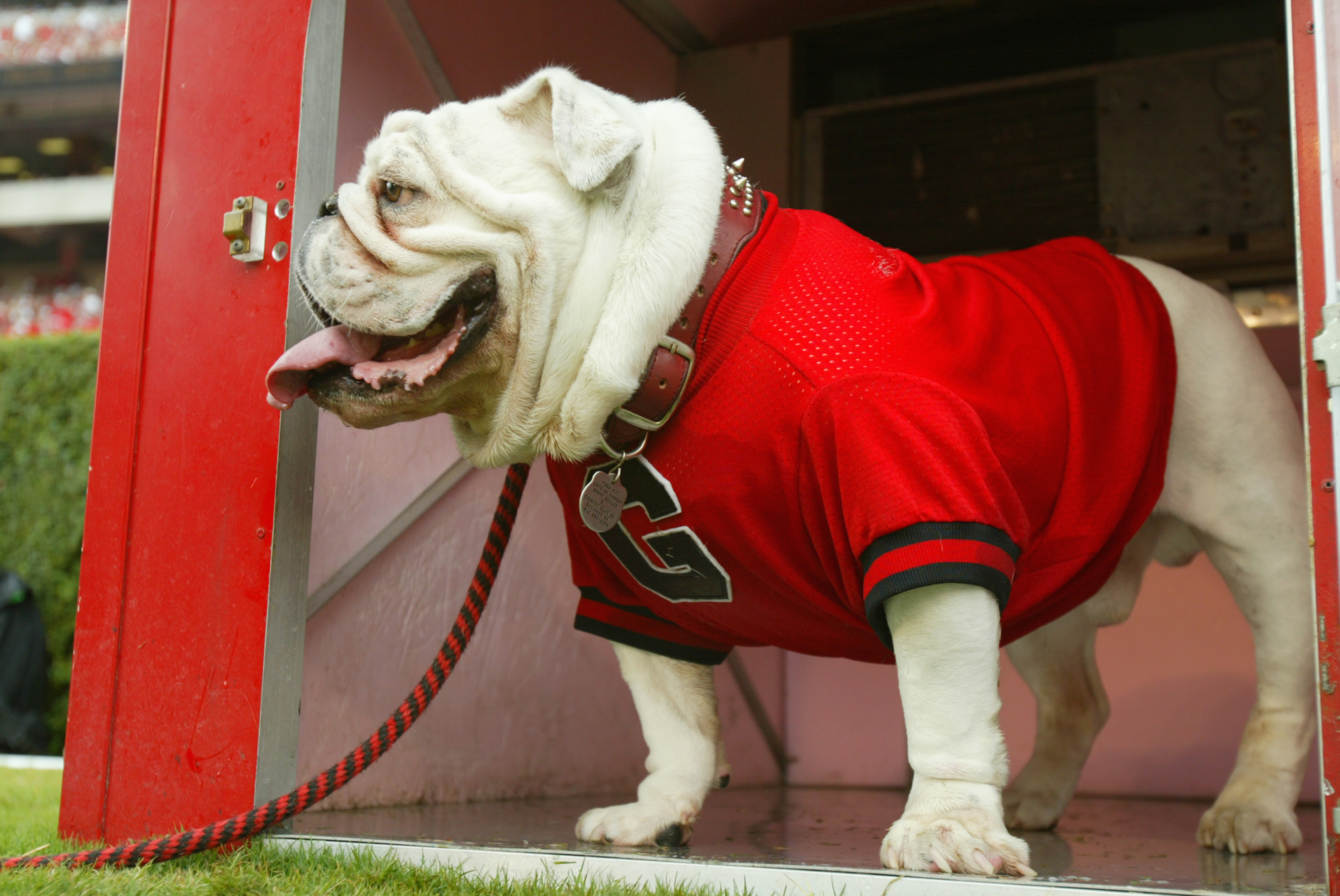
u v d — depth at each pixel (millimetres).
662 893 1499
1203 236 3334
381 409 1742
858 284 1711
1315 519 1365
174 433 2031
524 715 2895
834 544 1606
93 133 17328
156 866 1699
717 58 3803
